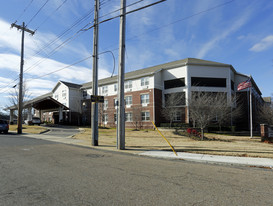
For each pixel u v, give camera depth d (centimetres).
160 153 1019
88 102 4331
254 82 3575
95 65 1386
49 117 5100
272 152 1042
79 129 3095
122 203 397
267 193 461
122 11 1216
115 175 604
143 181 545
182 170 678
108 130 2967
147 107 3231
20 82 2392
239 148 1202
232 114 2738
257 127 3538
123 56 1222
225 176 605
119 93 1208
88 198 422
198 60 3369
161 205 389
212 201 411
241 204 398
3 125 2339
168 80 3303
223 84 3088
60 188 483
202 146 1301
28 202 400
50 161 809
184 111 3011
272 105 2959
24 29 2412
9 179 554
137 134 2302
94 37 1391
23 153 1001
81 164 759
